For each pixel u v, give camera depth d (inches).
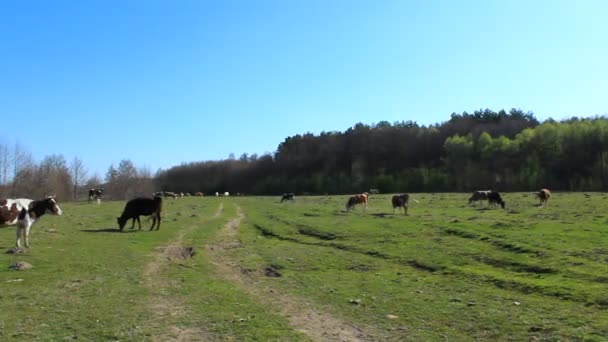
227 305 584.1
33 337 453.1
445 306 576.4
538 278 704.4
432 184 5128.0
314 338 458.3
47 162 4212.6
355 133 6702.8
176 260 949.8
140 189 5743.1
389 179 5477.4
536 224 1227.9
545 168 4584.2
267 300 615.8
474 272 768.9
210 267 878.4
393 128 6599.4
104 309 556.1
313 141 7101.4
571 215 1517.0
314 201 3186.5
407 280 747.4
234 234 1418.6
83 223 1563.7
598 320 497.0
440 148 6082.7
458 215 1660.9
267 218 1865.2
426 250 983.0
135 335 462.6
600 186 4092.0
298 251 1063.0
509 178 4658.0
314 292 666.2
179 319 518.3
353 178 5866.1
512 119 6382.9
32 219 975.6
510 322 501.4
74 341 442.9
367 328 493.0
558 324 489.4
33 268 788.0
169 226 1551.4
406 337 464.1
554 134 4682.6
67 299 600.4
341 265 895.7
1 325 489.7
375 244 1109.7
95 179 5447.8
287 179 6569.9
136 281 724.7
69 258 891.4
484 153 4945.9
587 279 673.6
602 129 4527.6
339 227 1414.9
